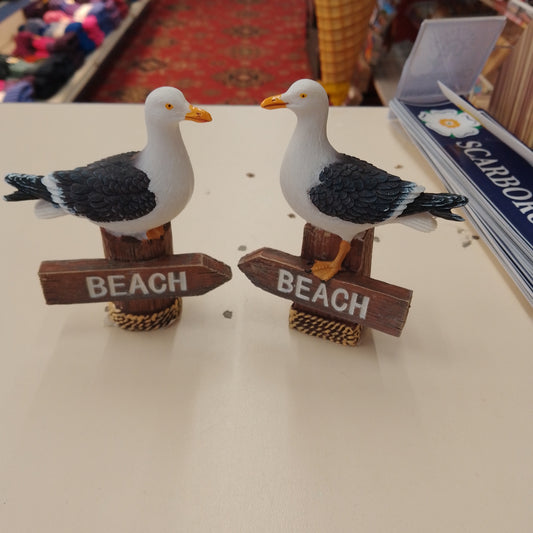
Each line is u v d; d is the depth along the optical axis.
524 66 0.88
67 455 0.52
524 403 0.59
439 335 0.66
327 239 0.57
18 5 1.91
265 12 3.06
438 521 0.48
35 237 0.77
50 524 0.47
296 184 0.52
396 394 0.59
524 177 0.82
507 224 0.72
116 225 0.54
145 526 0.47
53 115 1.07
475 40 0.97
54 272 0.57
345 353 0.63
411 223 0.52
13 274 0.71
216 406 0.57
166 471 0.51
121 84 2.23
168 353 0.63
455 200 0.49
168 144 0.51
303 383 0.60
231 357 0.62
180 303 0.67
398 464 0.53
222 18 2.96
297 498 0.49
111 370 0.60
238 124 1.07
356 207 0.50
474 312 0.69
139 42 2.62
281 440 0.54
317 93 0.49
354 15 1.40
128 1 2.60
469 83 1.05
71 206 0.52
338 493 0.50
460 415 0.57
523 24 0.94
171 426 0.55
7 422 0.55
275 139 1.03
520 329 0.67
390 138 1.04
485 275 0.75
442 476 0.52
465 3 1.24
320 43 1.51
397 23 1.61
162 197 0.52
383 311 0.57
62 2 2.02
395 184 0.50
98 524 0.47
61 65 1.70
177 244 0.77
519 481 0.52
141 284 0.59
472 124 0.97
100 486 0.50
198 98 2.15
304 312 0.63
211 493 0.50
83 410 0.56
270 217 0.83
